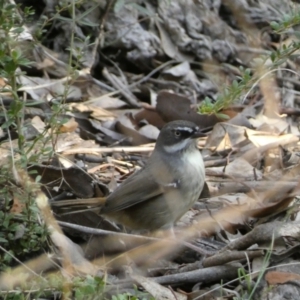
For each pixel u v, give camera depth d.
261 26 16.78
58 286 7.61
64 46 14.98
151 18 16.06
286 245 9.16
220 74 16.17
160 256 9.63
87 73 14.26
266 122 13.61
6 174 8.46
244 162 11.98
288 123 14.09
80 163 11.45
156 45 15.99
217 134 12.97
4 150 10.49
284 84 15.63
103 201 10.13
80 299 7.31
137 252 9.54
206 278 8.90
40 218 9.02
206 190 11.16
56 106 8.87
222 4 16.80
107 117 13.64
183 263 9.76
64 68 14.31
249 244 9.14
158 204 10.43
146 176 10.41
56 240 8.93
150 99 15.11
